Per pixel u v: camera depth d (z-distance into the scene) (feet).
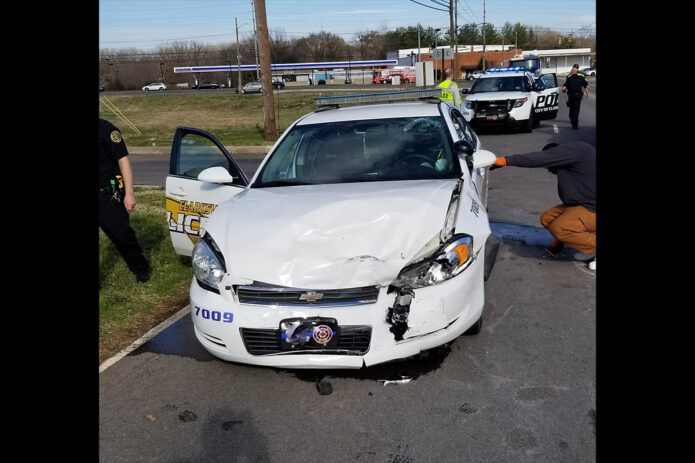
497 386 10.19
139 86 270.67
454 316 10.43
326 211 11.16
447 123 14.88
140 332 13.48
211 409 10.02
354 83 247.09
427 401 9.84
